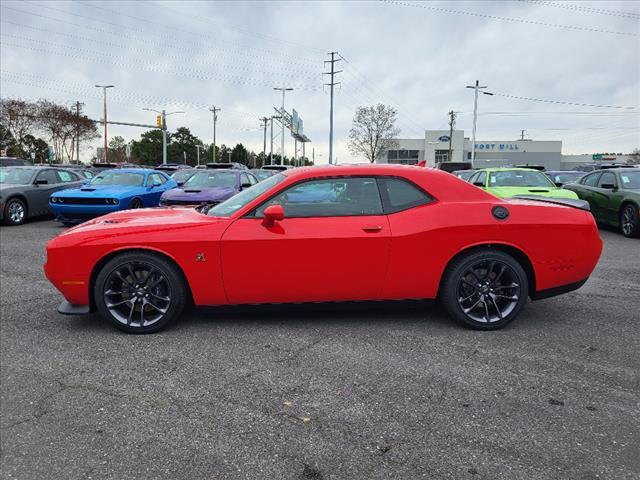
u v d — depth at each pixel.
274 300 4.00
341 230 3.89
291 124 59.38
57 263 3.88
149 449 2.43
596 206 11.09
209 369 3.33
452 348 3.69
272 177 4.50
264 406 2.83
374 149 53.69
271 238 3.85
